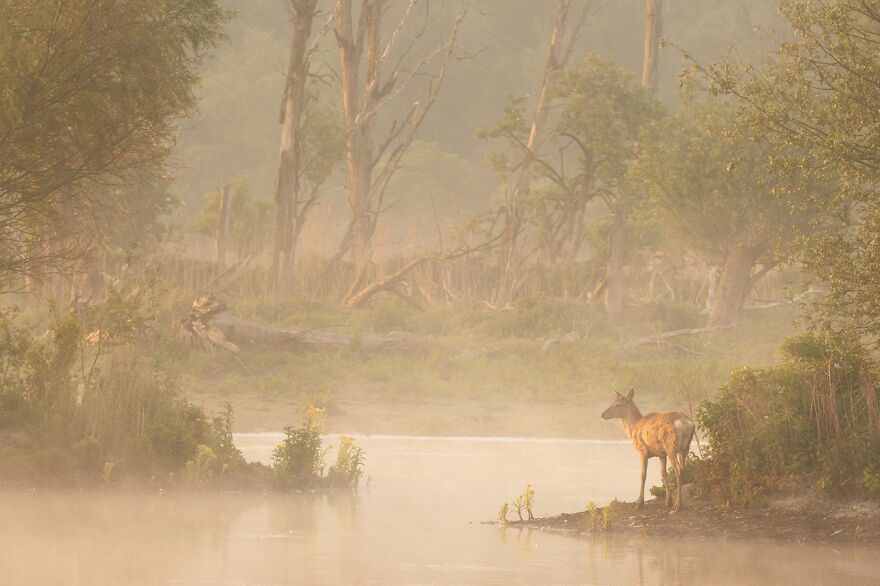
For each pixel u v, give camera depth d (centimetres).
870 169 2870
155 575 1911
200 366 6097
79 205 3562
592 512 2644
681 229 7625
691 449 4475
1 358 3394
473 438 5041
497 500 3059
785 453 2675
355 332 7494
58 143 3203
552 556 2212
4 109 2978
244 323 6656
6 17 3014
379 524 2622
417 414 5503
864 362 2817
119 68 3266
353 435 5031
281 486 3225
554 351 7081
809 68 2952
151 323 6188
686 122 7825
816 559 2183
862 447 2588
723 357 7038
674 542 2395
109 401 3328
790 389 2761
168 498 2975
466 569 2048
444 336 7688
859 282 2836
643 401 5838
